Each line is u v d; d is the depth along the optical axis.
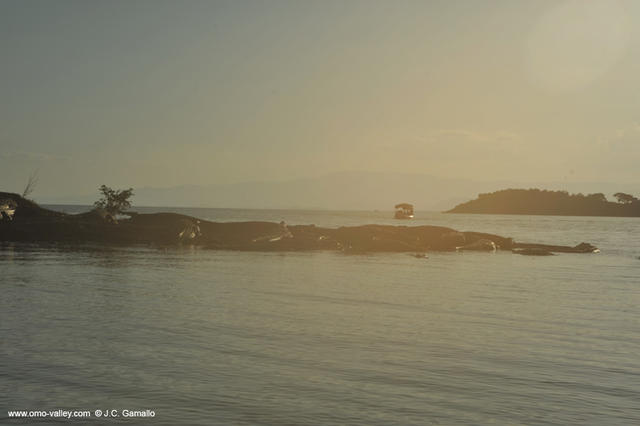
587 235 89.00
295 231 55.12
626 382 11.23
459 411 9.52
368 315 17.91
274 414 9.20
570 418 9.33
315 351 13.12
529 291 25.03
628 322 17.64
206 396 9.95
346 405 9.67
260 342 13.85
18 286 22.59
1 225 51.16
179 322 16.00
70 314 16.77
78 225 51.81
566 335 15.50
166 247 48.28
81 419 8.82
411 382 10.97
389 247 51.62
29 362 11.64
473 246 55.66
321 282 26.66
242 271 30.80
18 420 8.73
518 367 12.15
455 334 15.28
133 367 11.50
